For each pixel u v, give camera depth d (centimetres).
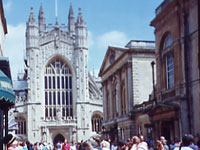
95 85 11662
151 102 4925
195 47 3600
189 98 3691
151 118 4425
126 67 5847
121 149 1927
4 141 1515
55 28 11025
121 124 6169
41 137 10362
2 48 3788
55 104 10856
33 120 10306
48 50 10881
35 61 10600
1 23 3572
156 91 4900
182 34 3797
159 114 4178
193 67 3644
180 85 3797
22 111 10475
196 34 3572
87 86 10844
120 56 6094
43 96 10762
